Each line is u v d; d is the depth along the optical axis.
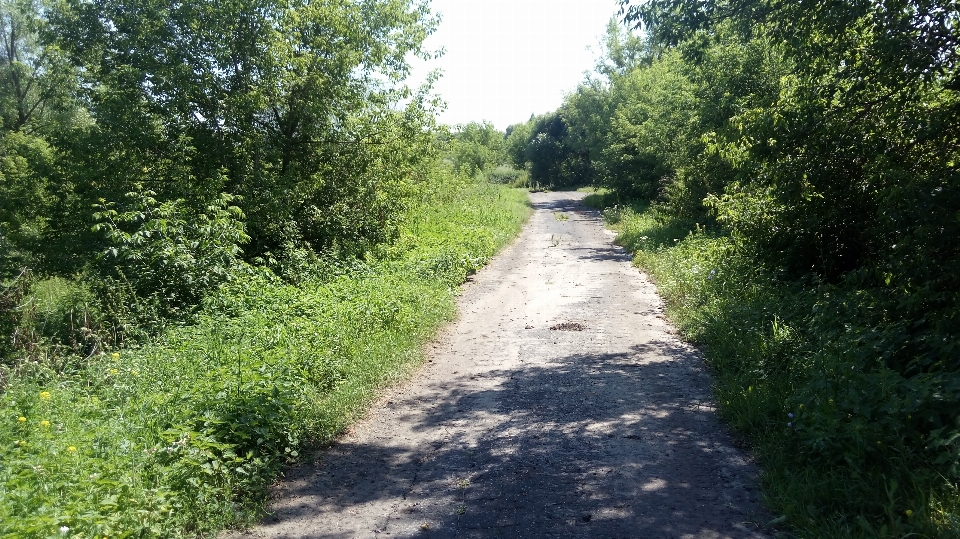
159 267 9.71
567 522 4.09
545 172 64.75
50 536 3.29
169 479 4.15
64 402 5.48
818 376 4.90
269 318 8.21
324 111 14.21
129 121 13.41
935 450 4.00
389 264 13.09
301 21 13.91
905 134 6.95
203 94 13.47
